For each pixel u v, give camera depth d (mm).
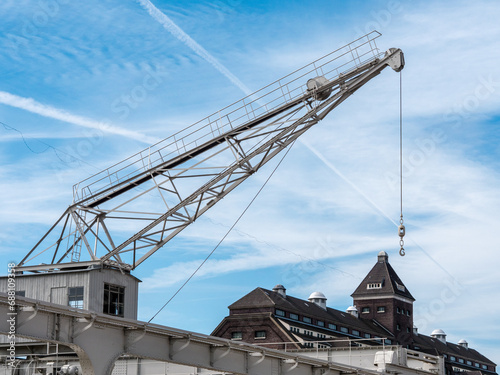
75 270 51031
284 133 51625
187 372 51344
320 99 51531
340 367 45281
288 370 41938
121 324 32344
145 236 52500
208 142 51906
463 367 153375
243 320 103375
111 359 32031
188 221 52719
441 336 157125
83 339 30828
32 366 50188
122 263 52344
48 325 29453
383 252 145250
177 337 35156
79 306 50219
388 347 57781
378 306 139625
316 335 108750
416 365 61781
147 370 52500
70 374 42875
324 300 118938
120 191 52969
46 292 51062
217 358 37406
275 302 103688
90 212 52812
